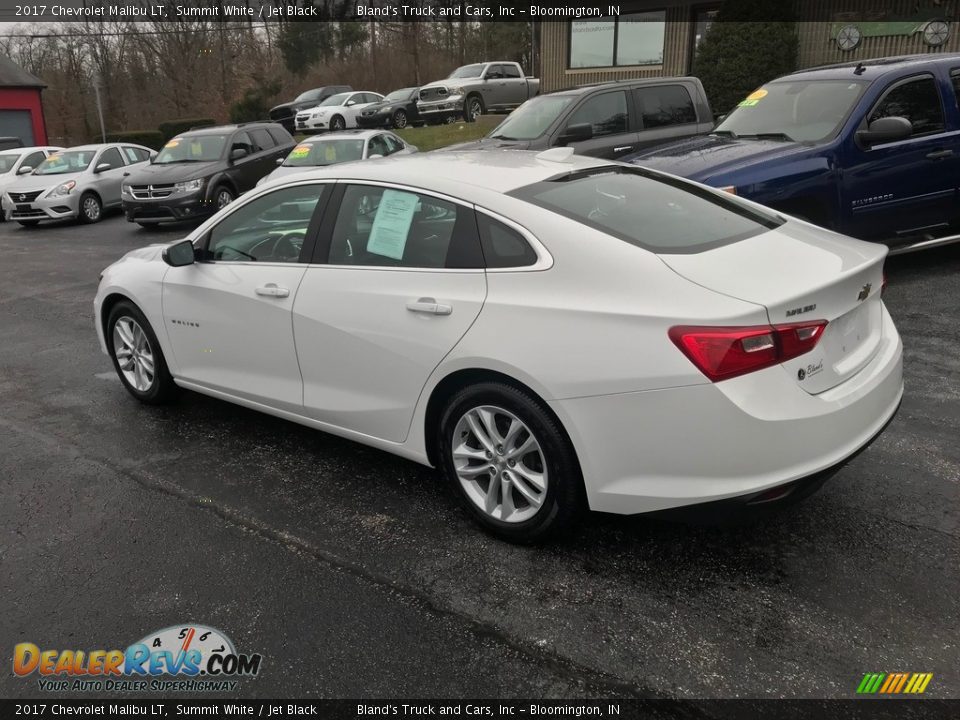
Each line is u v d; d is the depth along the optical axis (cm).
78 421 486
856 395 287
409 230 344
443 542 332
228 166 1399
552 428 297
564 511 306
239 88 4166
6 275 1042
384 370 347
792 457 268
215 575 314
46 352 651
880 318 333
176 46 4056
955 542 314
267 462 416
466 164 371
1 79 2953
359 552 327
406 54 4303
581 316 285
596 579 300
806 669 249
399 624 280
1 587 311
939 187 681
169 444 445
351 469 405
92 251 1222
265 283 394
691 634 268
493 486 326
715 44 1584
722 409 262
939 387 468
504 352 300
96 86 3453
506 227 315
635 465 281
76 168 1619
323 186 383
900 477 366
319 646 270
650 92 969
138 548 336
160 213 1344
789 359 268
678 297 273
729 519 275
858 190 645
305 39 4322
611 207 329
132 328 497
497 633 273
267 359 404
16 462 428
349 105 2681
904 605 277
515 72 2384
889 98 660
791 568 301
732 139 703
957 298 636
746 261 295
